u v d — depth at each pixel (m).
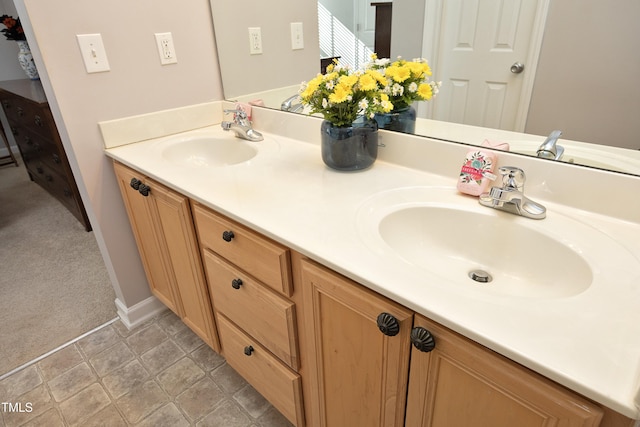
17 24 3.02
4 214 2.98
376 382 0.84
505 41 0.96
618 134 0.85
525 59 0.94
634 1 0.77
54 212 3.01
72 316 1.91
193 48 1.66
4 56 3.86
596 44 0.83
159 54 1.56
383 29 1.18
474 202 0.99
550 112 0.93
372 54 1.24
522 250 0.88
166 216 1.35
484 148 1.04
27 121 2.76
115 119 1.51
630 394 0.48
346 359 0.90
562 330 0.58
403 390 0.79
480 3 0.97
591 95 0.87
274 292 1.04
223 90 1.82
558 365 0.52
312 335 0.96
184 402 1.46
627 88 0.81
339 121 1.14
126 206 1.61
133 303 1.82
